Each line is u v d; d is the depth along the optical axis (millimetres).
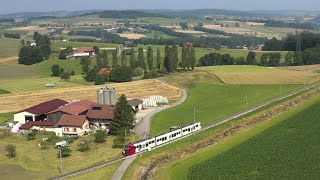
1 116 178250
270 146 121125
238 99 199375
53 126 151875
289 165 106312
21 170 115438
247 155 115750
